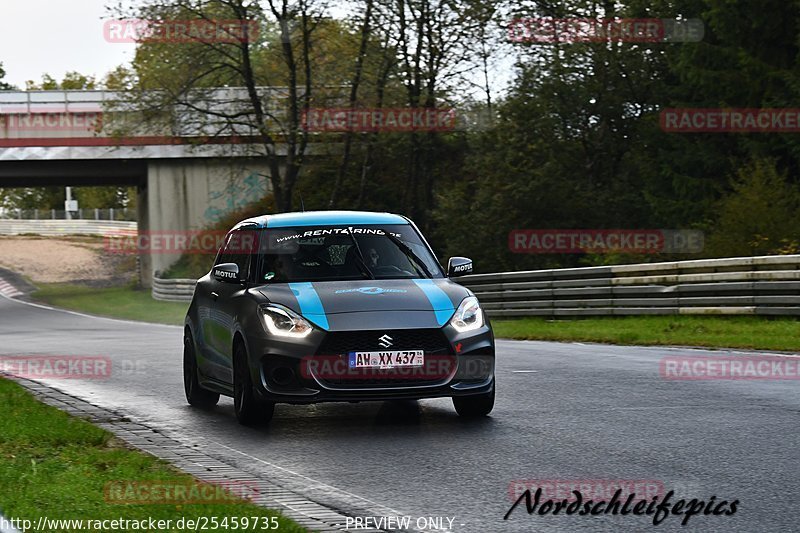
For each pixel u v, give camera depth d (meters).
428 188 69.06
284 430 13.97
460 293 14.48
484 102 61.66
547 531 8.49
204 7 58.44
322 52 61.84
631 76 62.91
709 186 59.75
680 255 47.72
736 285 30.36
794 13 56.47
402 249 15.57
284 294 14.30
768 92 56.75
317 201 70.12
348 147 64.62
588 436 12.76
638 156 63.78
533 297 37.81
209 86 60.97
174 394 18.33
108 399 17.72
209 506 8.80
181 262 77.50
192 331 16.83
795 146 54.72
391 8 59.62
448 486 10.23
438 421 14.27
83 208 176.50
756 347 23.31
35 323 47.78
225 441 13.19
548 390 17.23
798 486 9.82
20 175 76.50
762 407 14.74
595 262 49.53
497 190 56.75
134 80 59.56
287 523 8.27
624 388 17.28
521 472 10.79
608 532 8.43
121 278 103.06
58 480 10.10
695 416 14.09
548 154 60.69
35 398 17.08
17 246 131.88
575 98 62.31
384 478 10.70
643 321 32.53
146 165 77.81
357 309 13.80
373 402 16.53
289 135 61.00
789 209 43.28
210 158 76.44
